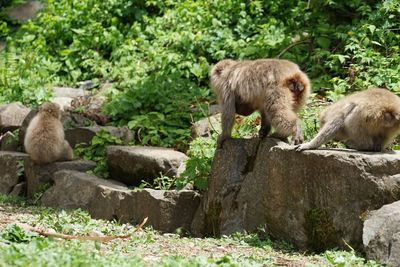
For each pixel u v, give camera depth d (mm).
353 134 8453
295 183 8641
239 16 16906
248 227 9422
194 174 10594
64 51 17719
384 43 13664
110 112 14508
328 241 8375
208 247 8578
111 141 13375
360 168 8133
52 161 12961
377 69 12773
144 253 7855
